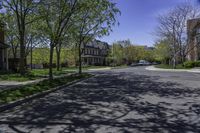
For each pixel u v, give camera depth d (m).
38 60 50.94
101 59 89.81
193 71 35.34
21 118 8.10
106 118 7.84
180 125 6.96
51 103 10.79
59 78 21.53
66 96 12.74
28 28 30.34
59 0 18.45
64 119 7.82
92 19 25.33
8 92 12.70
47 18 19.81
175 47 47.53
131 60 87.06
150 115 8.16
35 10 21.11
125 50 80.44
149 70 41.03
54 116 8.26
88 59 80.81
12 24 30.34
